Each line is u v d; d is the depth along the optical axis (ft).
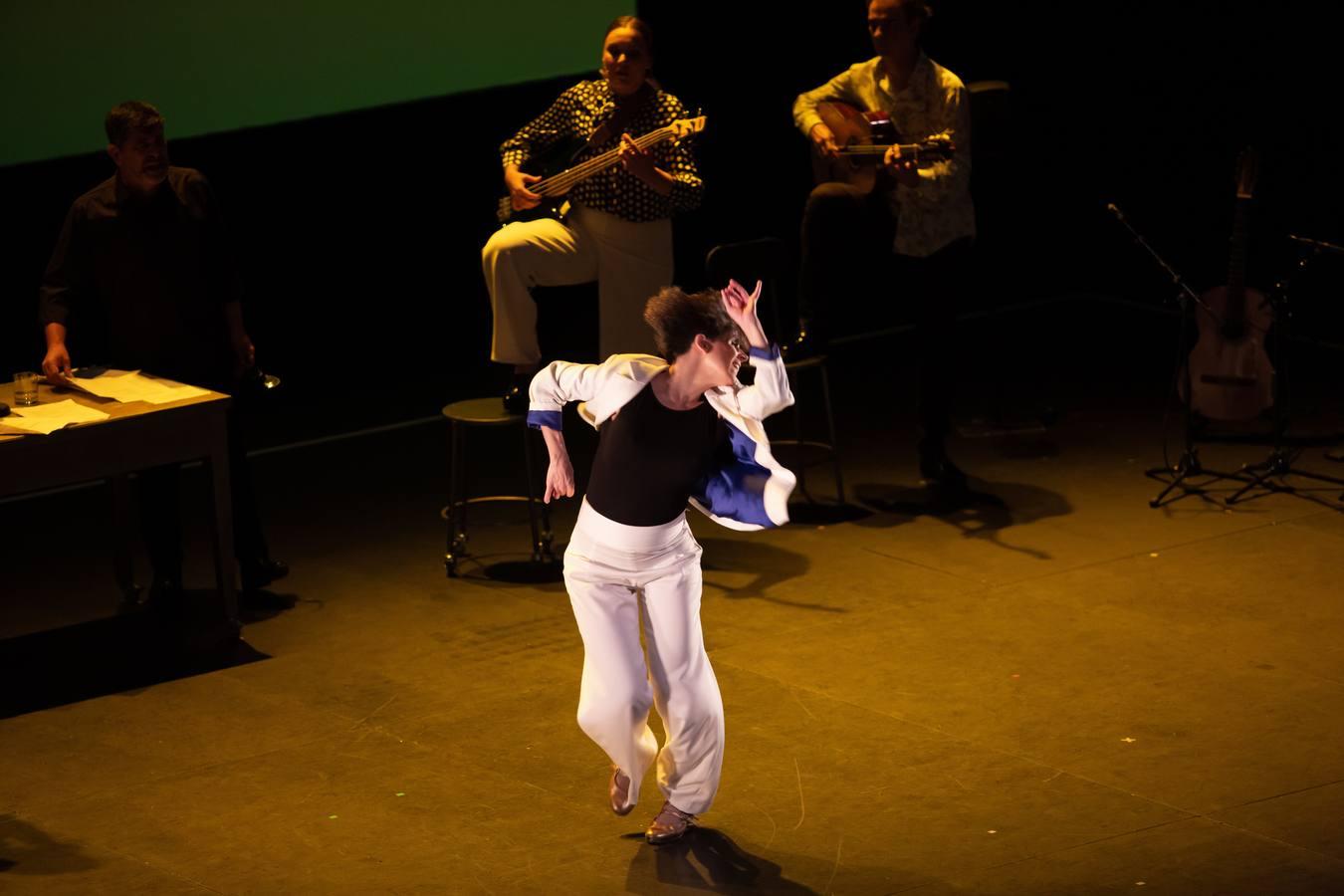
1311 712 40.98
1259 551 51.55
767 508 34.09
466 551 54.19
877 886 33.96
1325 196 75.61
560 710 42.78
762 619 47.88
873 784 38.24
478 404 52.70
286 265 74.02
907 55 57.16
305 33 71.41
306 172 73.20
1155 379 70.74
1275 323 57.77
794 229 83.46
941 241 57.26
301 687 44.55
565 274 53.67
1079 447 62.64
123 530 50.47
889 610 48.24
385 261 76.38
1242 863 34.22
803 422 67.00
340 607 49.88
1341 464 59.21
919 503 57.16
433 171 76.28
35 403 46.06
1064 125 84.53
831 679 43.83
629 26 53.42
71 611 50.42
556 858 35.50
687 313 32.78
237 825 37.37
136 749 41.32
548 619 48.62
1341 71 74.18
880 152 56.54
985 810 36.86
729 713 42.09
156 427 45.44
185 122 68.90
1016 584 49.75
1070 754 39.34
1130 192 83.35
